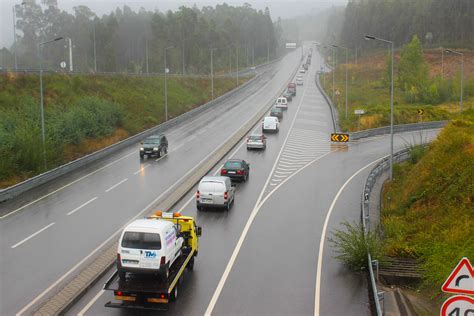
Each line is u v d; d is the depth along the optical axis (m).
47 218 25.98
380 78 117.19
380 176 37.28
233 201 29.73
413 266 20.81
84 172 37.06
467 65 122.12
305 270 19.50
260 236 23.50
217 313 15.74
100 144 48.38
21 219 25.80
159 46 125.19
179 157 42.62
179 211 27.50
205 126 60.62
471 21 159.12
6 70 52.78
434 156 32.25
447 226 24.19
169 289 14.96
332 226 25.20
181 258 17.59
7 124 41.72
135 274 16.08
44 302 16.34
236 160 35.50
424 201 28.25
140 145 45.56
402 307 17.41
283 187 33.50
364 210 25.06
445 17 166.38
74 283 17.80
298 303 16.61
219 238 23.12
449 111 76.19
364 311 16.12
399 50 154.88
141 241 15.52
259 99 90.31
